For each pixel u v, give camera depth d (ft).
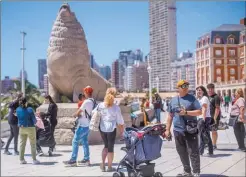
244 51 159.02
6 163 27.43
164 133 21.86
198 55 196.75
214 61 177.37
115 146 35.06
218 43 174.50
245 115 33.06
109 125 24.07
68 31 38.14
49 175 23.25
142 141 21.21
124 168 24.97
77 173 23.86
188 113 21.29
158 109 65.16
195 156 21.67
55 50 37.99
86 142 26.73
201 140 29.19
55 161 28.30
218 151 32.04
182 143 21.80
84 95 29.86
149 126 21.58
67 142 36.19
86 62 39.17
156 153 21.49
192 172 22.17
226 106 91.04
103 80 42.55
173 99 22.06
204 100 28.66
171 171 24.27
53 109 30.91
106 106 24.16
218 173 23.41
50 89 39.93
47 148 35.04
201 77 193.77
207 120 29.09
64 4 38.65
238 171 23.79
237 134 32.17
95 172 24.12
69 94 39.86
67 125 36.35
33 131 27.53
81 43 38.75
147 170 21.38
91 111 26.68
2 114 60.54
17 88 84.17
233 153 30.83
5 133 43.24
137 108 73.77
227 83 159.63
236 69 170.91
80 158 29.35
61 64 37.76
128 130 22.24
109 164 24.38
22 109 27.45
